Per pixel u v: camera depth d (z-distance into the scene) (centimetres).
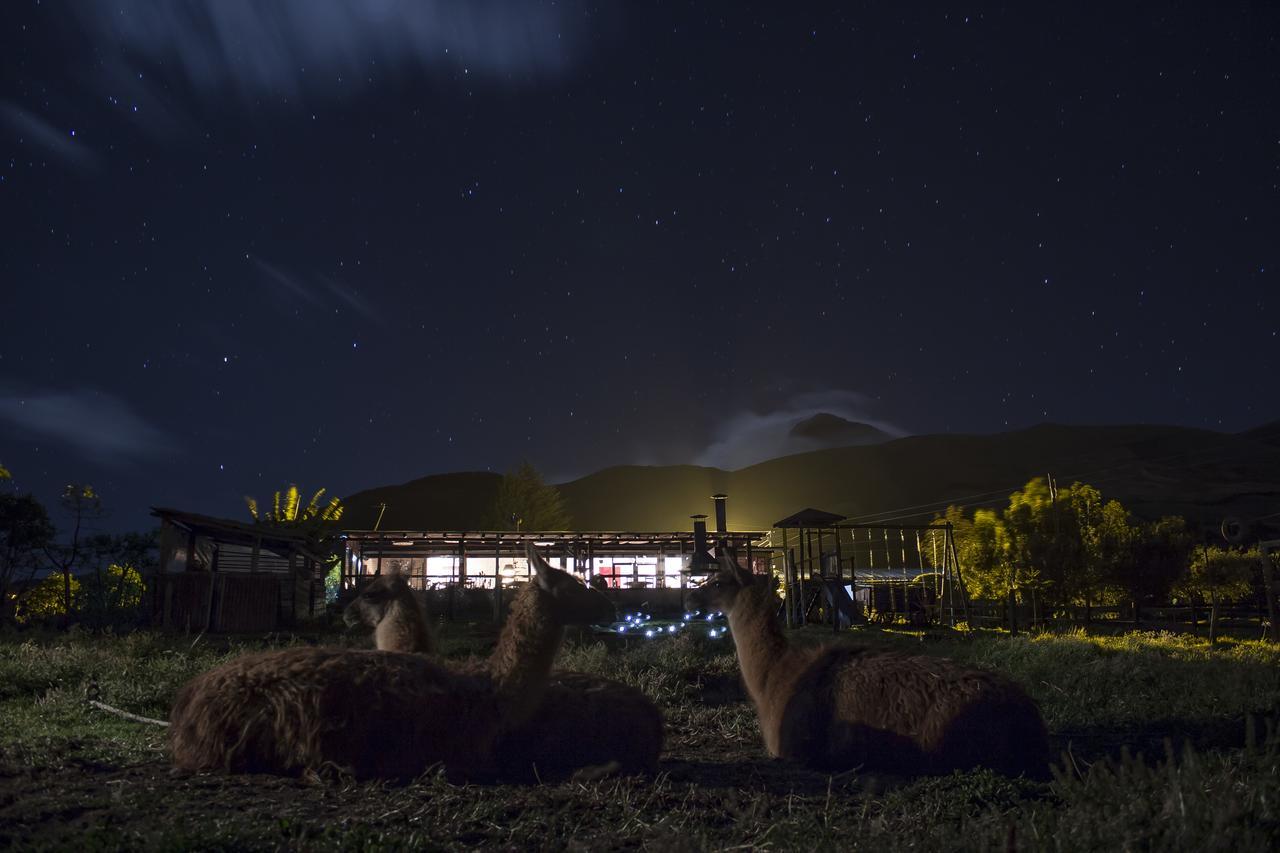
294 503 3456
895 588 3441
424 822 463
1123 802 428
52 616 2250
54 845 381
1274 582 2547
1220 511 8819
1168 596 3008
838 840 447
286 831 423
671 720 968
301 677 571
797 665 760
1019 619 2953
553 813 502
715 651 1559
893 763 670
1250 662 1484
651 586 3700
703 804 553
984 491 13488
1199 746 821
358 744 558
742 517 13938
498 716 602
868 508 13562
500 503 5481
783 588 3500
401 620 775
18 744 618
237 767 561
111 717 803
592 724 652
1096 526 3053
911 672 690
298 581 2592
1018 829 412
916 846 409
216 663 1119
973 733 646
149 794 496
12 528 2366
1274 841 369
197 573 2138
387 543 3631
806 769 695
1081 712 1006
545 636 615
